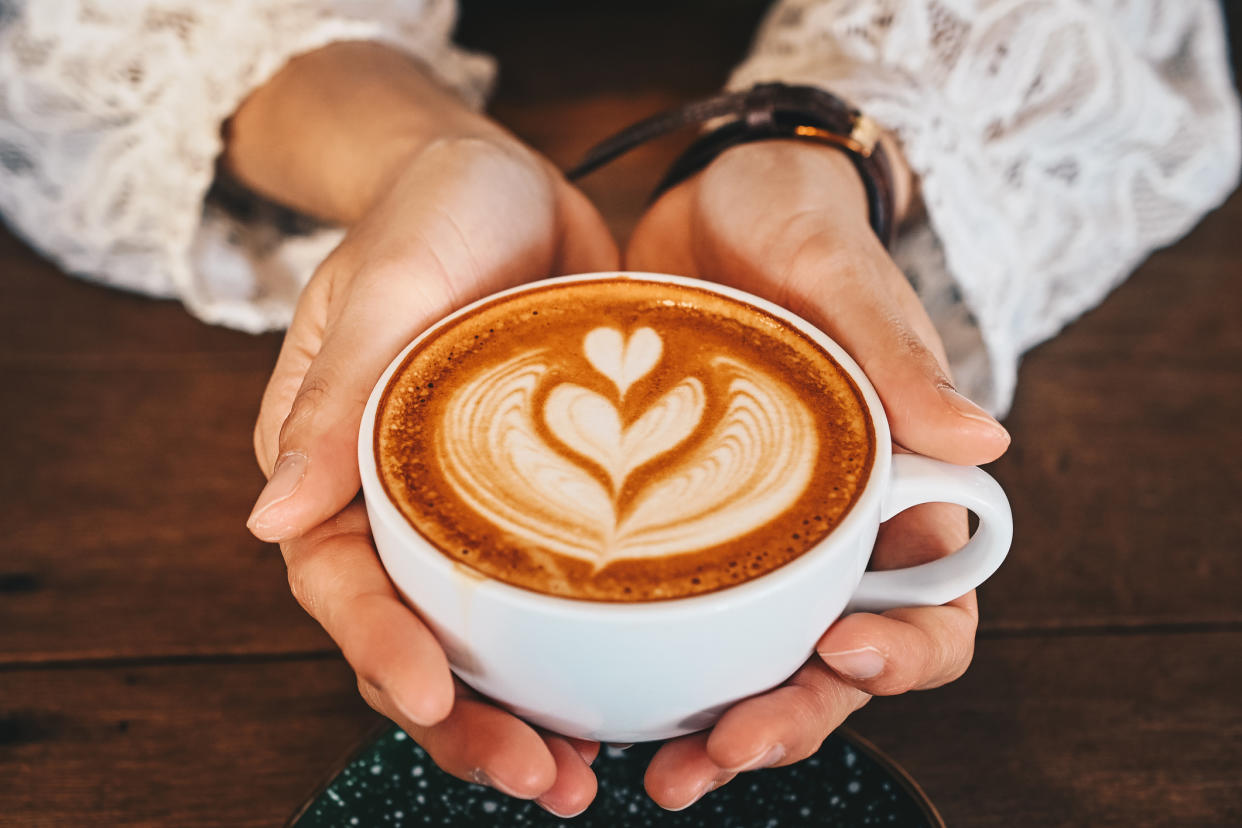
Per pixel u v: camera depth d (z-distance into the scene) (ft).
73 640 1.14
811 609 0.86
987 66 1.46
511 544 0.86
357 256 1.10
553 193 1.27
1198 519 1.27
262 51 1.51
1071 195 1.55
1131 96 1.50
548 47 2.09
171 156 1.51
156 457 1.34
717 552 0.86
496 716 0.87
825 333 1.05
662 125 1.32
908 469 0.91
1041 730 1.08
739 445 0.94
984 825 1.01
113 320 1.54
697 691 0.86
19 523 1.26
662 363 1.01
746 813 0.93
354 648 0.84
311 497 0.91
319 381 0.97
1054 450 1.36
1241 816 1.01
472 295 1.13
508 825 0.93
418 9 1.73
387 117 1.46
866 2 1.42
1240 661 1.14
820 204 1.13
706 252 1.24
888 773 0.93
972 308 1.35
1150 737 1.07
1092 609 1.18
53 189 1.57
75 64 1.50
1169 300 1.57
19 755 1.05
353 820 0.91
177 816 1.01
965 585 0.94
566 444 0.95
